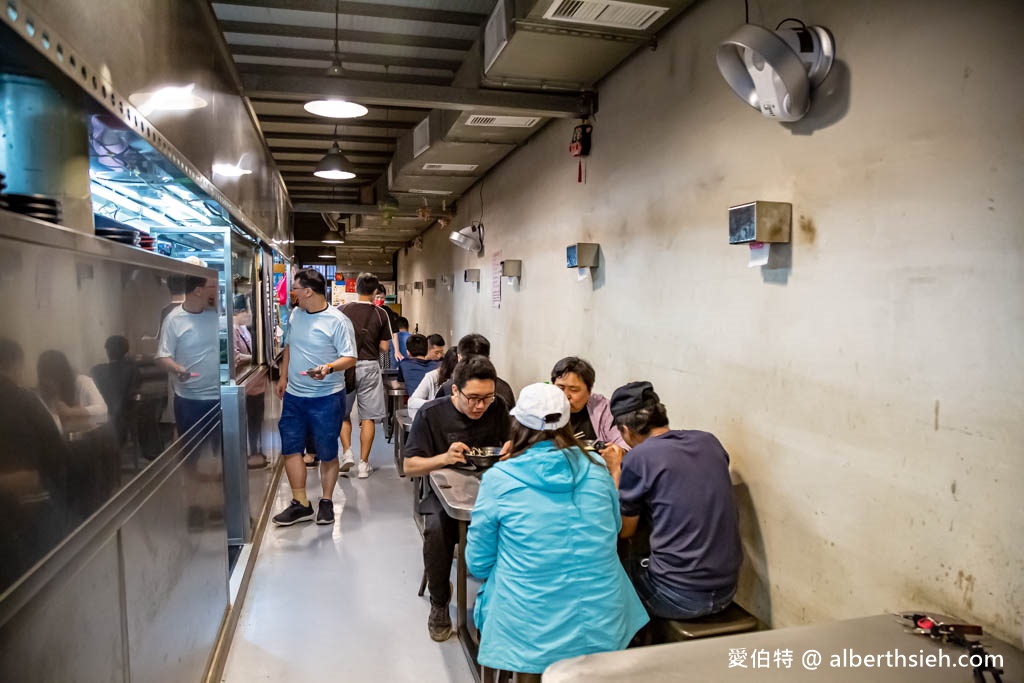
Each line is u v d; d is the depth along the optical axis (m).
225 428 3.07
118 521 1.19
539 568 1.61
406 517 3.76
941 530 1.47
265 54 4.05
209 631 2.04
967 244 1.40
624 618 1.68
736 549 1.91
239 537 3.12
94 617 1.08
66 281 0.98
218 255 3.37
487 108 3.36
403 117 5.44
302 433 3.57
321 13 3.51
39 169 1.33
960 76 1.41
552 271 4.12
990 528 1.36
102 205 2.73
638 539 2.28
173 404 1.60
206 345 2.00
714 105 2.33
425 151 4.73
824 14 1.80
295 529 3.57
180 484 1.66
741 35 1.79
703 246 2.42
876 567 1.66
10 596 0.79
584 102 3.41
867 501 1.68
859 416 1.70
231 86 3.06
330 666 2.28
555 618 1.59
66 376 0.98
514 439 1.76
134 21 1.63
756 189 2.11
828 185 1.80
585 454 1.73
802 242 1.90
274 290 5.32
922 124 1.50
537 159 4.38
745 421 2.19
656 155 2.76
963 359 1.41
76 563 1.00
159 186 2.40
